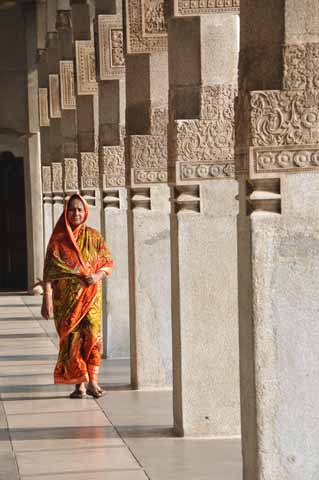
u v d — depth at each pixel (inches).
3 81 1242.6
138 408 467.8
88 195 737.6
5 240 1279.5
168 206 505.0
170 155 410.6
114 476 351.3
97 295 490.9
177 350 410.9
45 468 364.5
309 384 281.9
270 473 282.5
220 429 408.5
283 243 281.6
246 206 289.0
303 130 279.6
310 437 282.2
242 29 294.5
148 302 508.1
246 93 282.5
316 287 281.6
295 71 279.7
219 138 402.9
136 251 505.4
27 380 557.9
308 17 279.9
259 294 281.6
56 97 1029.8
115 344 628.4
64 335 490.9
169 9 408.5
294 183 280.5
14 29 1245.7
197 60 402.6
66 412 462.9
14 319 916.0
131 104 497.4
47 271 488.1
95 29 616.1
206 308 406.3
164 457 376.2
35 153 1233.4
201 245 405.7
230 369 407.5
